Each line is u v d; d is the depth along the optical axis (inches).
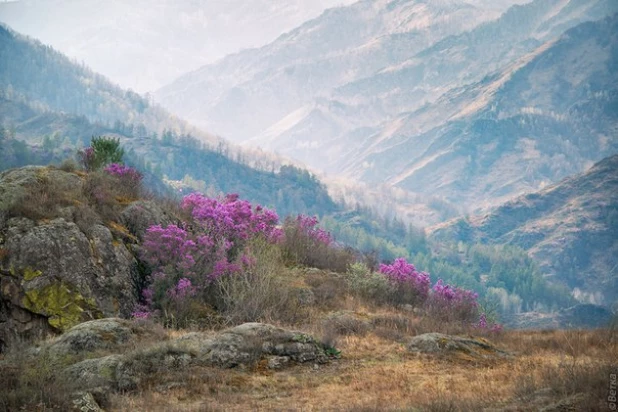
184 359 479.2
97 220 662.5
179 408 398.0
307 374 500.4
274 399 431.5
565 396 387.2
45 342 513.3
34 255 585.3
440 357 557.0
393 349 582.2
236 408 407.2
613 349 578.2
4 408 369.7
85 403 382.6
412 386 462.3
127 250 668.7
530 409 372.2
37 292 570.3
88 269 605.9
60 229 610.5
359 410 386.9
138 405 406.9
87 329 506.9
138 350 466.3
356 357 555.5
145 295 642.2
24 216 614.5
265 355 520.1
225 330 542.0
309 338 549.0
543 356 577.9
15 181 663.1
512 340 680.4
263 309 673.0
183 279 651.5
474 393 429.1
